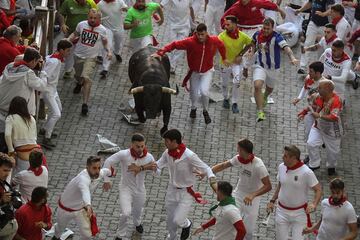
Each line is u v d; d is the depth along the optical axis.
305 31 54.81
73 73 48.84
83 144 43.38
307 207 34.00
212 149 43.66
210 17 52.78
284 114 47.03
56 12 51.31
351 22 52.56
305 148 44.25
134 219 36.88
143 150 35.50
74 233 36.84
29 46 41.44
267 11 53.31
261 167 34.62
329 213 33.62
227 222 32.41
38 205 32.22
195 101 45.38
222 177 41.28
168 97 43.41
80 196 34.34
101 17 47.84
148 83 43.44
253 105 47.66
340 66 44.94
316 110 41.38
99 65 50.41
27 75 38.12
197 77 44.97
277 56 45.38
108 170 35.34
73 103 46.62
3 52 40.00
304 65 50.97
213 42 44.25
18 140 36.53
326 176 42.19
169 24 52.19
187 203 35.50
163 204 39.25
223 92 47.03
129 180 35.94
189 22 51.91
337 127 41.22
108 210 38.59
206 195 39.88
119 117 45.81
